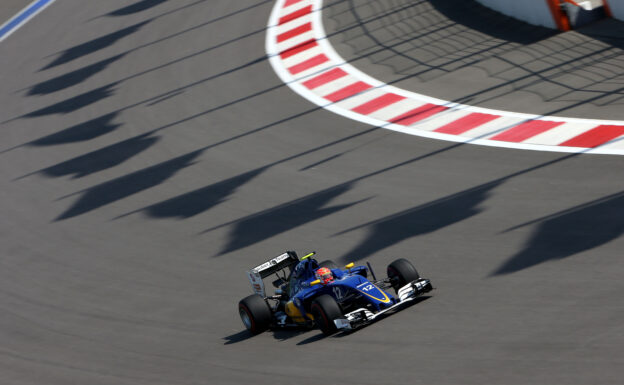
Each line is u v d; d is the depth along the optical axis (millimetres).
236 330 45500
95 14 135750
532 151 58312
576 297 37312
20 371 47125
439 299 40969
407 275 40281
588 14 81062
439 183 57094
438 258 46469
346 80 83562
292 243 54812
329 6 108875
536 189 51906
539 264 42094
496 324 36531
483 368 32688
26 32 137250
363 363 35844
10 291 59625
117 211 69125
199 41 109562
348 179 62125
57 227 69312
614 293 36719
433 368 33750
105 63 111438
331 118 75562
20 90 111125
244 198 64375
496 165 57469
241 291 50625
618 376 29359
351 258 50188
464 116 68188
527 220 47938
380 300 38875
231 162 72062
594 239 43125
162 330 48031
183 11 124500
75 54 119000
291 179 65188
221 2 124250
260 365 39250
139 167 76938
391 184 59125
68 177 79688
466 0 97188
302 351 39062
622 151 54250
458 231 49188
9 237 69688
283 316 44406
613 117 60500
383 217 54406
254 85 89750
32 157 87688
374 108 75125
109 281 57219
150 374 42500
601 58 72750
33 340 51156
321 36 98438
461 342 35531
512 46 81188
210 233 60312
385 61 85812
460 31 88750
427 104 72688
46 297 57219
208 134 79938
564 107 64812
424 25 93000
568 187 50875
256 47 101438
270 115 80375
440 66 80688
